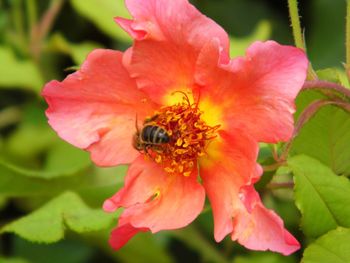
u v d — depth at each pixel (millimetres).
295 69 342
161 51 370
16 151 560
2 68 557
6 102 618
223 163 371
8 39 566
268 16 646
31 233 414
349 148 395
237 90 361
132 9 364
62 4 602
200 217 529
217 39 355
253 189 349
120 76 379
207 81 368
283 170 404
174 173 381
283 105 344
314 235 377
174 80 377
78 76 376
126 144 384
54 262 553
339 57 611
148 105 384
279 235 343
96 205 465
